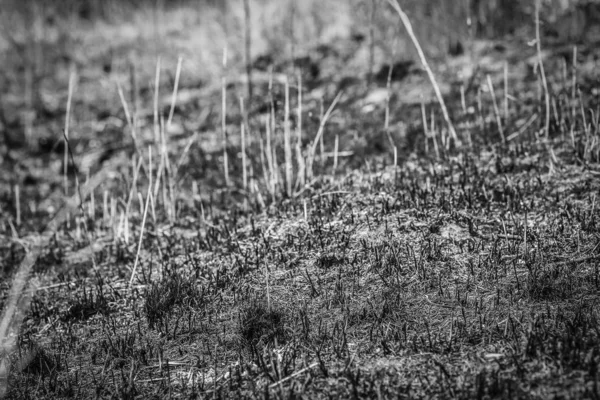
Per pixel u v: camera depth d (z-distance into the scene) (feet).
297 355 14.35
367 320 15.26
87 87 37.76
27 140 32.86
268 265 17.98
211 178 25.20
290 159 22.30
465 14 30.60
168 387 13.98
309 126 26.66
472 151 22.72
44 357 15.39
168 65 37.50
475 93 26.99
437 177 20.88
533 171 20.77
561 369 12.60
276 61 33.88
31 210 26.08
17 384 14.82
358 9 34.17
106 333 16.42
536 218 18.15
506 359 13.23
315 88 30.42
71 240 22.71
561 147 21.88
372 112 27.27
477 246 17.25
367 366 13.69
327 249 18.15
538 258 16.34
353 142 25.14
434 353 13.80
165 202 22.94
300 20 37.14
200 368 14.56
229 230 20.47
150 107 33.06
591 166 20.36
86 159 29.96
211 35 39.01
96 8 48.83
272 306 16.11
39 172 29.89
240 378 13.78
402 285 16.28
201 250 19.72
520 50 29.50
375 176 21.74
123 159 28.91
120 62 39.68
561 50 28.55
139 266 19.65
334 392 13.03
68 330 16.76
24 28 44.91
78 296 18.15
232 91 31.99
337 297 16.08
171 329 16.03
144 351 15.07
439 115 25.96
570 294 14.97
